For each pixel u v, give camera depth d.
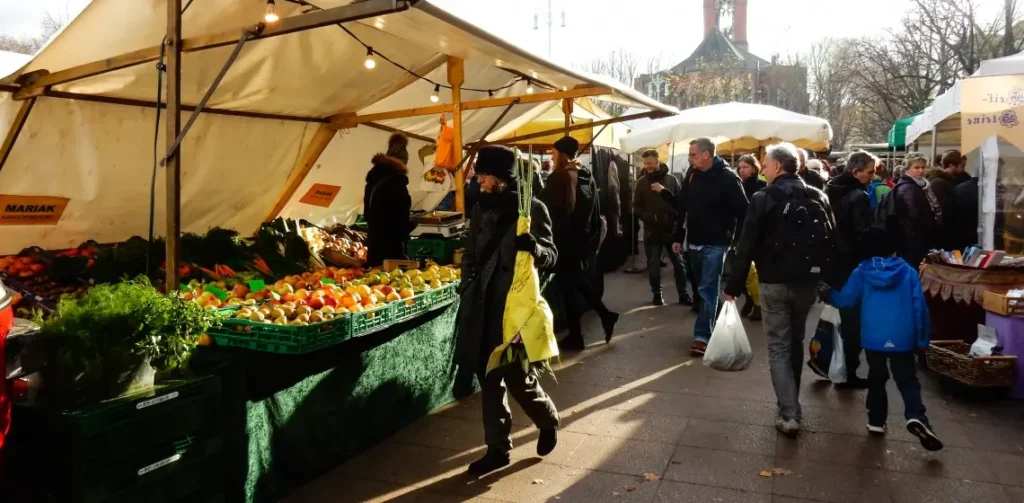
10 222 4.65
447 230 6.20
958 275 5.88
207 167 5.81
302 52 5.07
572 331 6.71
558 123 11.34
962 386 5.20
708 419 4.77
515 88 7.81
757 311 8.09
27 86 4.11
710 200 6.38
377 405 4.32
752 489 3.71
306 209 7.27
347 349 4.00
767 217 4.42
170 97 3.41
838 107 47.50
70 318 2.61
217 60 4.72
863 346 4.39
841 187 5.45
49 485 2.56
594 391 5.41
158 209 5.57
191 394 2.91
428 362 4.86
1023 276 5.64
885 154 27.97
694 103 42.94
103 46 4.05
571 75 4.98
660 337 7.22
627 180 12.69
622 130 13.91
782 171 4.51
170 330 2.82
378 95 6.48
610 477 3.86
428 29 3.85
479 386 5.53
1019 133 6.32
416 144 8.87
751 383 5.61
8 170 4.43
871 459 4.09
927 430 4.05
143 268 4.73
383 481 3.80
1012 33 23.34
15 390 2.55
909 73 30.92
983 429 4.60
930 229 7.02
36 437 2.57
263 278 5.09
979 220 7.71
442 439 4.41
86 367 2.55
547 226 3.94
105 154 4.86
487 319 3.78
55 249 5.07
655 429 4.58
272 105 5.82
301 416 3.68
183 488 2.91
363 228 8.02
